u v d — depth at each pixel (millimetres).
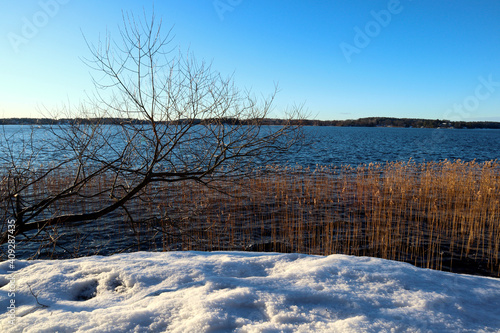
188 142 5234
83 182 4961
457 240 7691
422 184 12914
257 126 5094
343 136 72000
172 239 7867
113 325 1945
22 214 4758
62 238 7961
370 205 10734
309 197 11477
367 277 2695
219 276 2742
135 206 9836
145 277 2670
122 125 4746
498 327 2055
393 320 2047
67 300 2412
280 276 2695
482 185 11977
